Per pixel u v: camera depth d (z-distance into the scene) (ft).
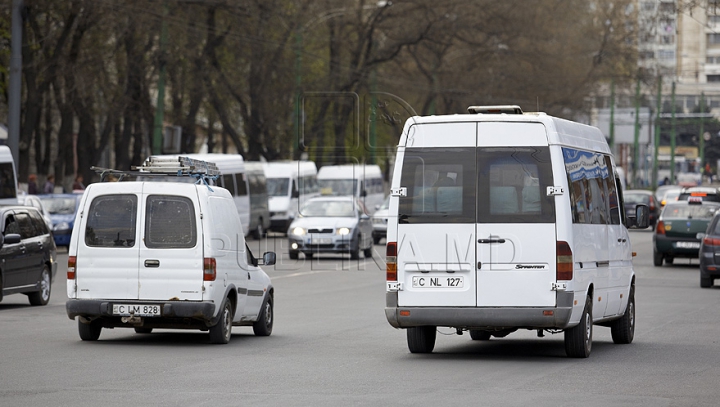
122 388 110.32
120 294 150.10
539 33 640.17
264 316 167.53
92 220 151.53
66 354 140.26
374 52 616.39
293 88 556.51
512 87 644.69
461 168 134.10
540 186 132.26
